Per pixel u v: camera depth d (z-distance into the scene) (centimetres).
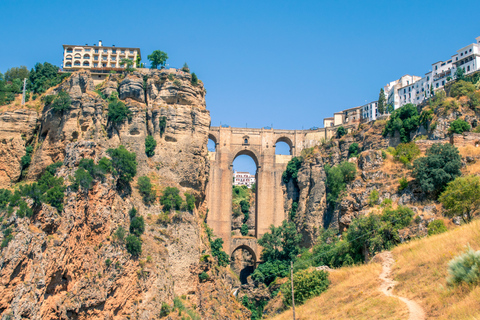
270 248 13838
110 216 9388
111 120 11856
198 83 13362
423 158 10756
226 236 14762
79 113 11719
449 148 10550
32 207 7956
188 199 11619
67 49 15912
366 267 7806
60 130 11612
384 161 12200
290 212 15262
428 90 16212
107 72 13888
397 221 9669
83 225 8788
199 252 11494
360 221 10044
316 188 14400
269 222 15325
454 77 14950
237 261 16250
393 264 7256
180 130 12419
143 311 9381
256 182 15888
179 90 12719
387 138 13600
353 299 6781
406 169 11594
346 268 8681
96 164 9681
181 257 10800
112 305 8844
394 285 6469
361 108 18412
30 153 11869
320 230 13525
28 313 7200
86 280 8444
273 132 16100
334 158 14800
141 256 9869
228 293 11944
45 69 13225
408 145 12062
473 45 15000
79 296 8231
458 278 5300
